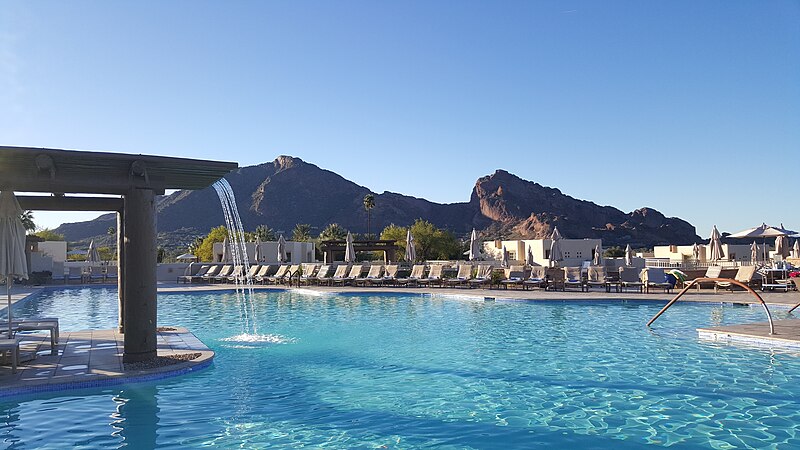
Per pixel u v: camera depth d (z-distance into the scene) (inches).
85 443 208.2
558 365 333.4
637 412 239.8
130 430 222.4
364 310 654.5
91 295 956.0
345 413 243.0
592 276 864.9
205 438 213.2
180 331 466.6
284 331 485.7
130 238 326.0
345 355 372.2
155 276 335.3
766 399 255.3
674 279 852.6
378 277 1058.1
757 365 322.7
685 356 352.8
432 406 252.2
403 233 2425.0
